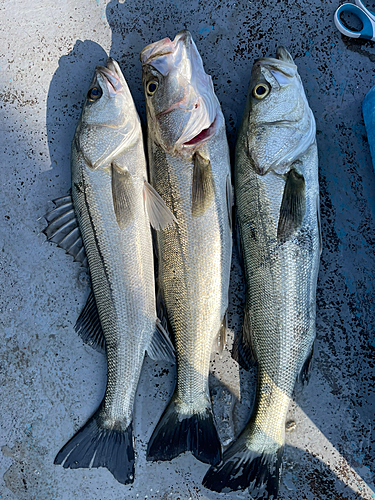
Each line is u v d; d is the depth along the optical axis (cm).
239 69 64
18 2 68
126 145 59
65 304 64
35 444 63
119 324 59
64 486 62
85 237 60
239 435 58
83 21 66
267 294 57
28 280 65
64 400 63
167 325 60
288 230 56
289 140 56
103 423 59
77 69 66
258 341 58
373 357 60
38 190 66
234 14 65
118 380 59
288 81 56
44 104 66
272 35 64
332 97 63
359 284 61
